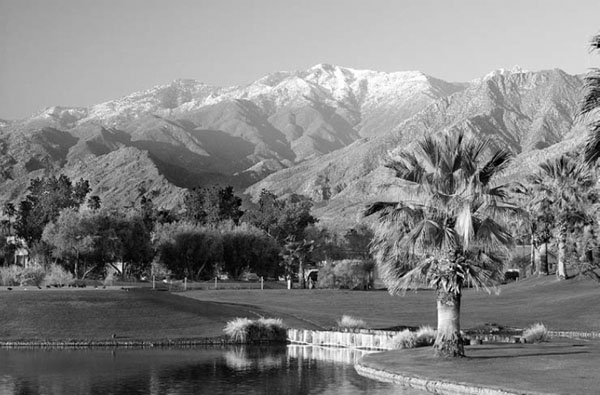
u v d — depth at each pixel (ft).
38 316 222.28
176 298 257.34
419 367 148.56
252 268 515.91
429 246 150.00
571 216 329.93
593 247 328.70
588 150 122.21
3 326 216.95
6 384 148.15
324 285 439.22
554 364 145.38
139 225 459.73
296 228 637.71
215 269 494.59
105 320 224.33
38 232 604.49
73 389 142.20
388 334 221.66
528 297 313.73
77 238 431.02
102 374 160.45
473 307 299.58
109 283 367.86
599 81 119.75
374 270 443.32
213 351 202.90
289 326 243.19
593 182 324.80
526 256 463.83
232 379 153.79
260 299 337.72
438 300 158.10
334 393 134.72
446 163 150.92
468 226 146.20
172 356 191.01
